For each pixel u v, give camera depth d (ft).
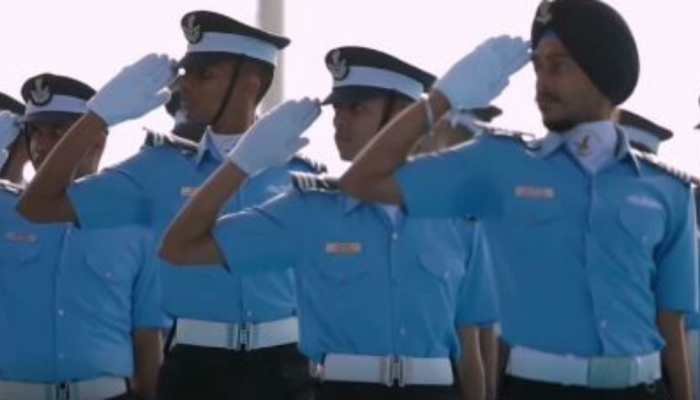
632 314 24.88
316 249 28.94
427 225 29.43
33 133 34.58
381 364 28.84
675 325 25.73
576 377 24.62
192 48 33.45
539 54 24.84
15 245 33.47
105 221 31.09
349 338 28.91
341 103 30.53
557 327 24.68
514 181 24.90
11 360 33.32
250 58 33.45
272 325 32.53
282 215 28.32
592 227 24.66
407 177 24.66
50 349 33.14
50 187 29.27
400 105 30.60
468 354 31.48
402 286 28.96
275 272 32.35
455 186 24.88
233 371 32.37
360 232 28.99
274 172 32.65
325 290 28.99
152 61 28.48
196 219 25.96
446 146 28.89
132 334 34.37
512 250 24.97
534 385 24.80
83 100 34.40
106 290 33.58
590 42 24.44
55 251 33.37
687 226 25.62
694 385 37.55
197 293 32.42
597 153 25.00
